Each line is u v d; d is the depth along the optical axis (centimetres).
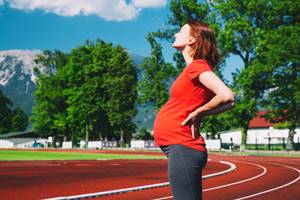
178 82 271
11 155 4534
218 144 6066
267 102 5272
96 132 9200
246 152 5441
